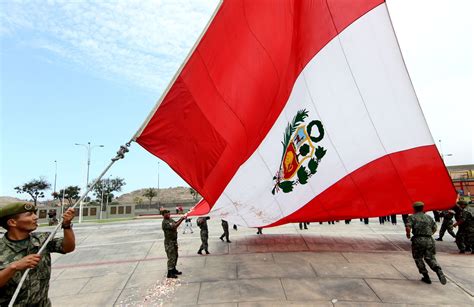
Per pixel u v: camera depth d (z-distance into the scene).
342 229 14.58
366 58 9.42
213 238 12.95
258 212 9.41
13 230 3.04
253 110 8.09
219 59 7.61
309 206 9.64
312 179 9.55
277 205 9.52
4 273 2.59
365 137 9.50
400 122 9.42
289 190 9.41
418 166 9.43
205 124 7.40
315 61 9.61
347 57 9.52
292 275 7.42
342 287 6.52
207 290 6.66
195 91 7.27
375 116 9.46
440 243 10.68
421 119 9.37
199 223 10.19
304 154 9.47
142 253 10.92
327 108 9.58
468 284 6.52
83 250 12.05
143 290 6.94
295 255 9.32
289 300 5.92
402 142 9.41
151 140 7.03
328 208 9.75
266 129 8.84
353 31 9.46
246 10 8.02
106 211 44.03
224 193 8.81
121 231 17.89
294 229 14.98
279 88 8.72
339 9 9.62
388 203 9.65
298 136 9.40
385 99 9.41
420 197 9.55
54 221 30.84
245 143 8.20
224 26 7.64
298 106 9.39
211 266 8.52
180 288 6.89
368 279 6.97
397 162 9.43
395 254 9.18
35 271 3.04
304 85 9.51
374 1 9.36
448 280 6.79
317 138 9.54
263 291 6.45
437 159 9.40
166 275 7.91
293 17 9.03
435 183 9.45
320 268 7.91
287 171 9.31
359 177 9.54
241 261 8.90
